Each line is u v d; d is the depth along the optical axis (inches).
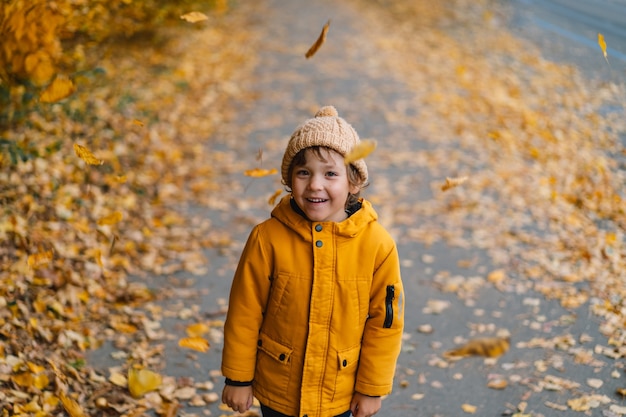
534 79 470.0
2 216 191.2
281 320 96.0
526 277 199.0
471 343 90.3
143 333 166.4
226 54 512.7
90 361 152.9
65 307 170.1
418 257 213.6
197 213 244.7
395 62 521.7
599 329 169.5
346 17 745.6
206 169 287.7
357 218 95.3
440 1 848.3
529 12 754.8
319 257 93.7
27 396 131.7
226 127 351.9
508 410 139.2
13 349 145.3
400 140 337.7
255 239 96.9
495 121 368.5
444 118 375.9
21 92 196.4
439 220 242.1
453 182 109.3
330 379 96.3
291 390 97.4
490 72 490.6
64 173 233.8
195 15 112.9
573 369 152.3
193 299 185.6
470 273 202.5
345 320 95.3
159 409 137.6
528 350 161.5
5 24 147.3
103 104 311.0
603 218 246.7
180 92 389.1
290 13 757.3
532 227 235.3
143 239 217.9
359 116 379.2
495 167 297.7
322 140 91.2
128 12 277.1
